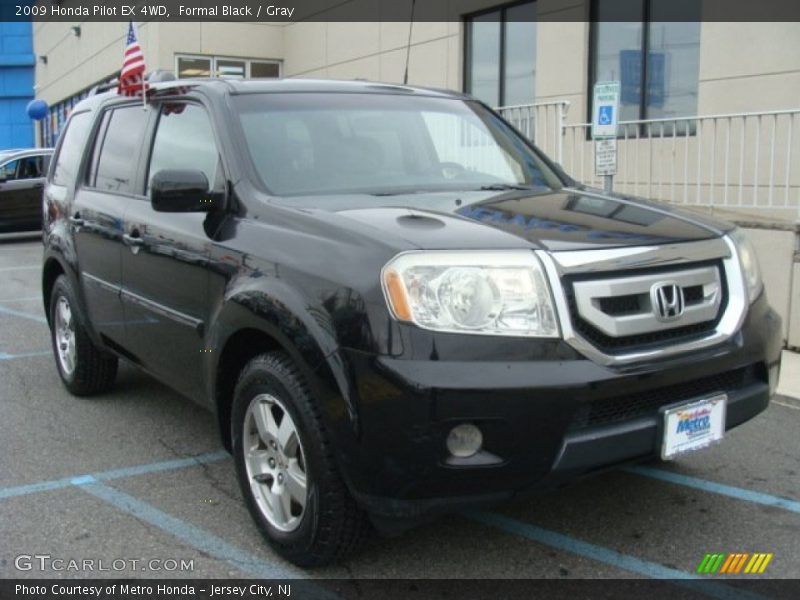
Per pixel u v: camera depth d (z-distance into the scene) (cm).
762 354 357
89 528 387
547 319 301
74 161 584
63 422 538
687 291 339
